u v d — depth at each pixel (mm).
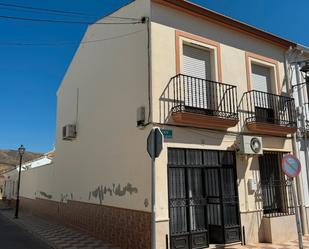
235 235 9344
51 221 15867
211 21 10156
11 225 15305
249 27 10906
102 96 11359
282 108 11461
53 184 16188
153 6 9070
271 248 8984
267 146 10711
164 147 8391
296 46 12406
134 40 9609
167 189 8273
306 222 11258
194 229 8766
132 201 8898
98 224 10703
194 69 9734
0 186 41875
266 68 11742
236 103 10242
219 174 9477
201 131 9180
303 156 11836
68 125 13516
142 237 8289
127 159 9336
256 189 10055
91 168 11711
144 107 8773
